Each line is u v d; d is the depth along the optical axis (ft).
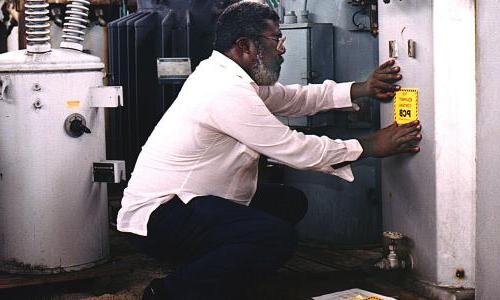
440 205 8.13
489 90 7.47
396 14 8.59
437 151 8.07
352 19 10.49
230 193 8.50
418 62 8.27
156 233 8.27
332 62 10.67
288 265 10.27
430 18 8.00
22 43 14.10
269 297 8.89
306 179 11.17
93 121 9.64
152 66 12.76
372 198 10.84
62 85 9.31
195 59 12.15
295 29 10.53
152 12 12.81
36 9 9.25
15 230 9.48
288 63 10.68
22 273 9.52
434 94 8.03
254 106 7.97
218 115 7.98
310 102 9.32
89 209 9.68
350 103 9.18
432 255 8.29
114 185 13.91
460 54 7.91
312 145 8.09
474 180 8.02
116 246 11.65
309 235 11.25
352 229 10.94
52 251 9.48
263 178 11.61
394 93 8.71
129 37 12.78
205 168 8.29
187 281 7.89
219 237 8.01
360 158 8.27
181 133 8.21
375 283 8.98
